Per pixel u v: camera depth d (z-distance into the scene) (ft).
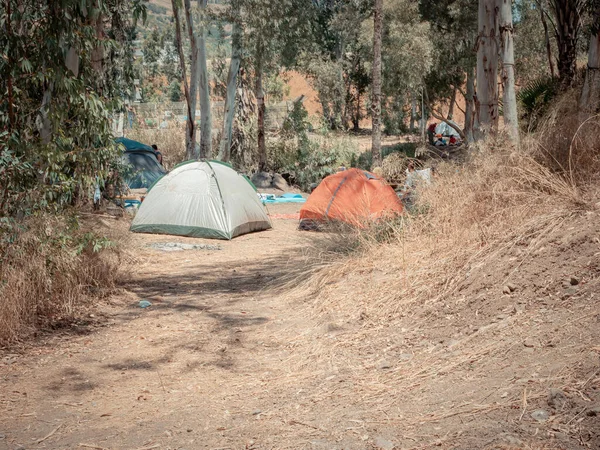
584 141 22.68
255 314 23.79
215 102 109.81
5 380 17.26
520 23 115.85
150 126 107.76
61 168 26.84
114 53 46.65
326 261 28.37
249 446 12.05
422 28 114.52
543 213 20.45
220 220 49.21
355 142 110.42
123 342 21.01
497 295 17.35
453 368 14.29
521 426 10.41
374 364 16.20
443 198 25.13
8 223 22.68
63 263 25.38
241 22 84.69
